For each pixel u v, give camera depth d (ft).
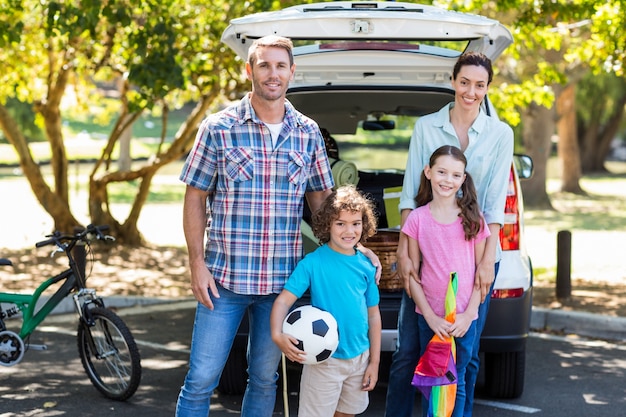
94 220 49.75
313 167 16.03
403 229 17.01
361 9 21.16
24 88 51.13
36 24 45.42
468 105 16.99
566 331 30.89
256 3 36.42
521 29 38.01
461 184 16.70
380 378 24.80
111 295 35.96
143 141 176.14
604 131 154.71
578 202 93.20
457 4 37.35
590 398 22.85
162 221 66.54
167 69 34.78
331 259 15.80
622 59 36.40
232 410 21.56
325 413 16.12
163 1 35.50
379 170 29.30
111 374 22.88
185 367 25.98
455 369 16.62
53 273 40.86
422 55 21.49
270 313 15.85
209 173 15.44
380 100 24.88
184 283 39.45
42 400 22.58
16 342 23.85
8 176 116.98
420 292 16.87
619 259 46.01
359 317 15.88
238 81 42.65
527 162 24.62
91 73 51.78
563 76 42.50
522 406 22.09
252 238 15.44
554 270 42.09
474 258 16.92
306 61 21.79
